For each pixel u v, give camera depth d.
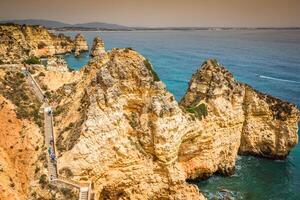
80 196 40.56
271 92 117.19
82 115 48.56
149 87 49.47
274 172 61.78
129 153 46.88
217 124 58.88
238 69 161.75
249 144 66.69
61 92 61.59
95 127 45.25
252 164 64.44
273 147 65.62
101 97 46.69
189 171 57.12
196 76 64.88
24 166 46.09
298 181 58.94
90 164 44.16
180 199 48.44
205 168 57.97
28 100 59.06
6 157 46.03
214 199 52.84
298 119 65.75
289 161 66.25
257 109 65.00
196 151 56.75
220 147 59.75
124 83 49.00
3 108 53.09
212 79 61.44
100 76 48.72
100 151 45.28
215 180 58.72
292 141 65.69
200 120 55.91
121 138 47.06
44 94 63.88
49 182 42.00
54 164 44.31
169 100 49.03
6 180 42.09
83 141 44.41
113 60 50.62
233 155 62.03
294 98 109.38
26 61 94.56
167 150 47.31
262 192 55.34
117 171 46.84
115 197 47.84
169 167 48.28
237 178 59.53
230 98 61.25
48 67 83.62
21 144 48.62
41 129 51.81
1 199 38.97
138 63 50.34
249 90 65.25
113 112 46.88
